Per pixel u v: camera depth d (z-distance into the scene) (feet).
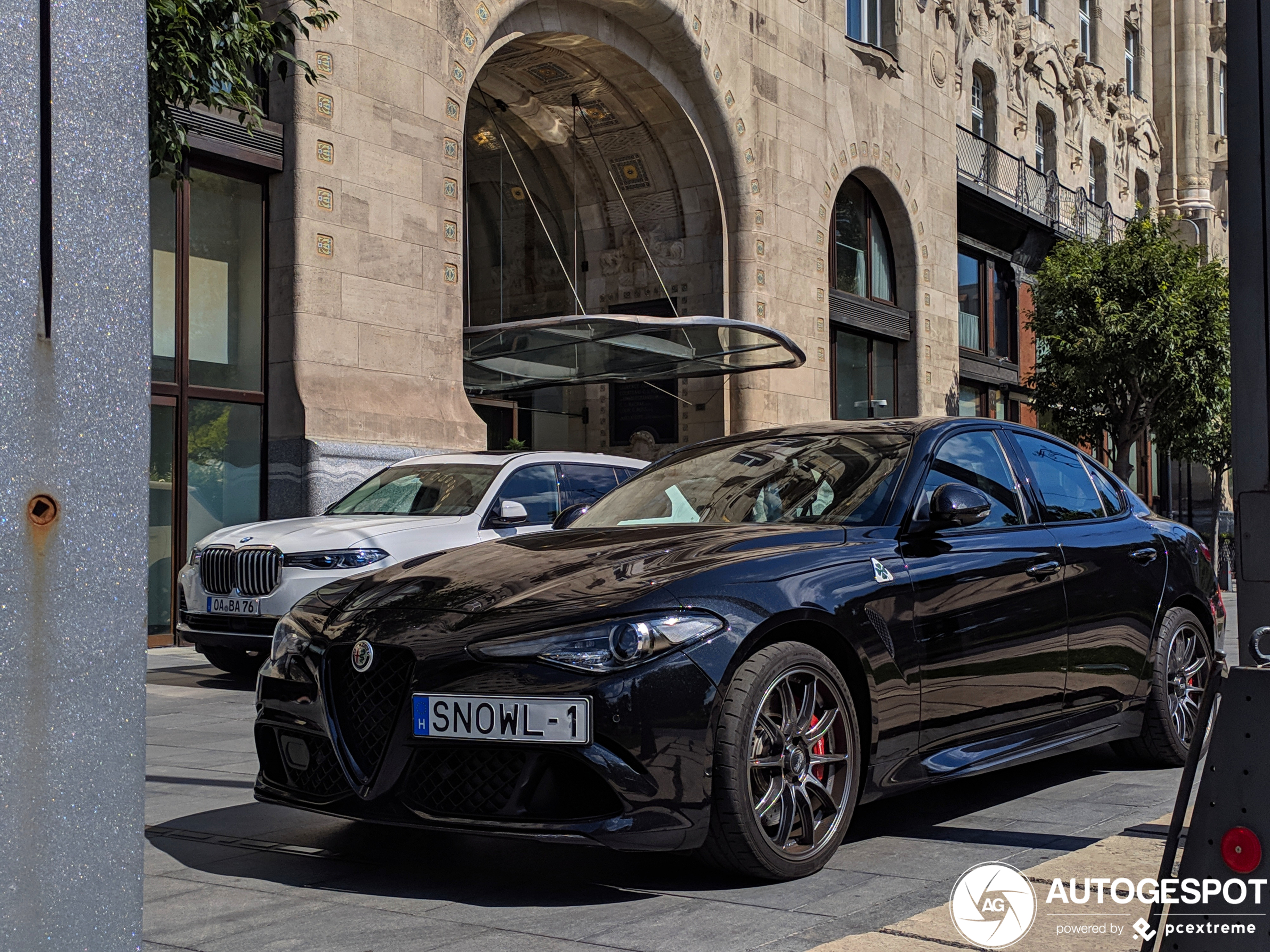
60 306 4.49
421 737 11.06
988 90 89.10
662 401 64.49
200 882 11.80
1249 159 8.96
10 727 4.32
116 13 4.72
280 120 41.65
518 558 12.98
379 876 11.97
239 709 25.48
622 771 10.59
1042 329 72.84
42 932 4.38
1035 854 12.52
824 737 12.15
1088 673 15.85
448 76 46.91
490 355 51.98
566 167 66.44
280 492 41.34
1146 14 118.73
